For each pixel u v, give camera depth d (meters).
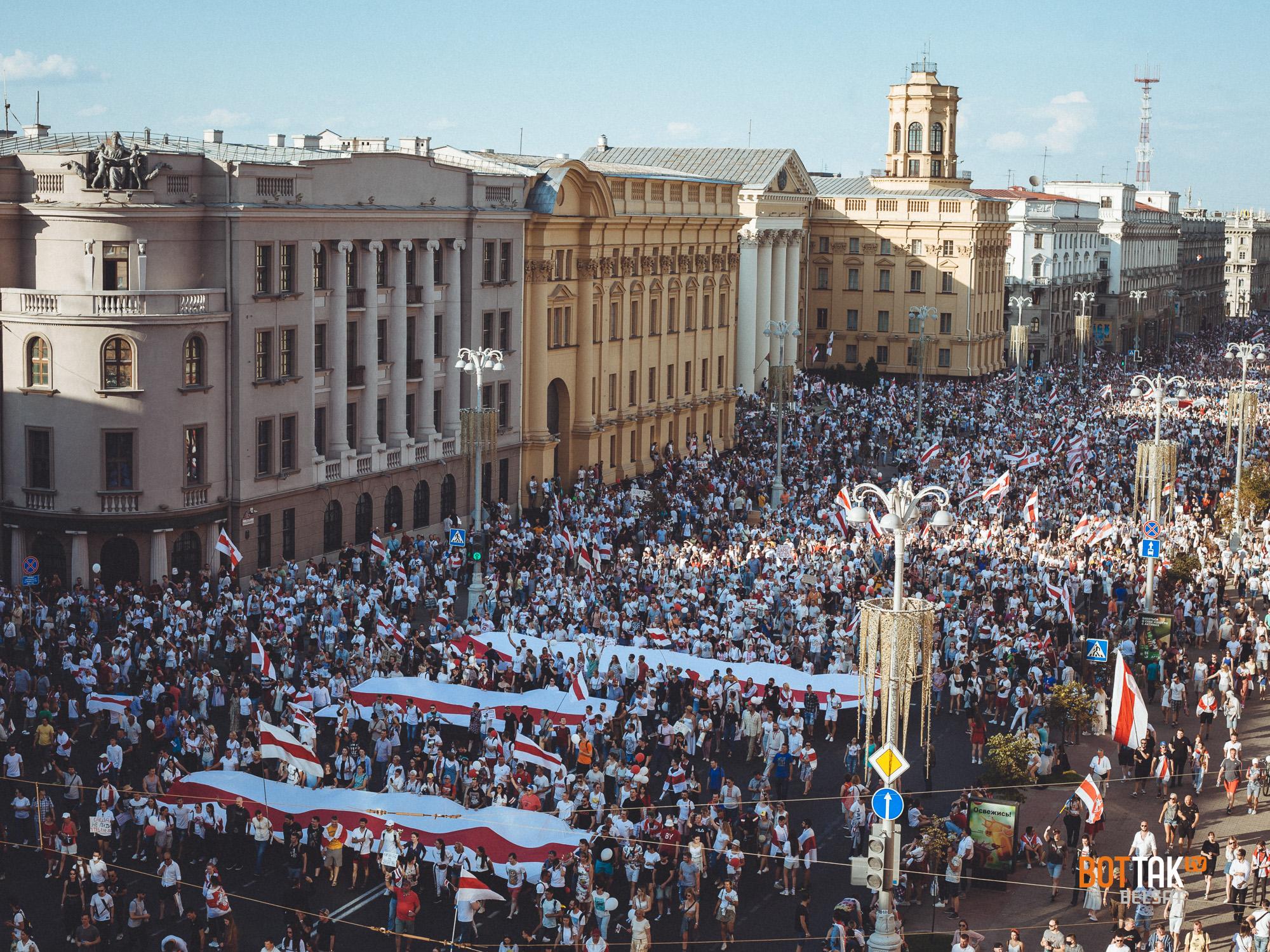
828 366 175.00
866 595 66.44
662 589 67.12
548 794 44.47
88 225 66.12
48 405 66.25
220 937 36.88
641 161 150.00
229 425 70.00
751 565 70.62
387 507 80.62
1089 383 169.50
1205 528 83.56
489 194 87.81
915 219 169.00
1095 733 56.50
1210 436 120.62
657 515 87.81
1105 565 72.81
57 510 66.50
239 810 43.03
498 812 40.59
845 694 53.62
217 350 68.75
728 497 95.38
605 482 101.25
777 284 148.62
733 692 53.34
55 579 65.00
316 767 43.34
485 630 59.75
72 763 49.47
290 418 73.25
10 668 53.22
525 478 93.69
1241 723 57.81
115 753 46.34
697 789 45.19
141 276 66.50
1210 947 39.56
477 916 40.41
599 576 70.44
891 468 111.56
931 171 180.62
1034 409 137.88
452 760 45.56
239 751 46.34
